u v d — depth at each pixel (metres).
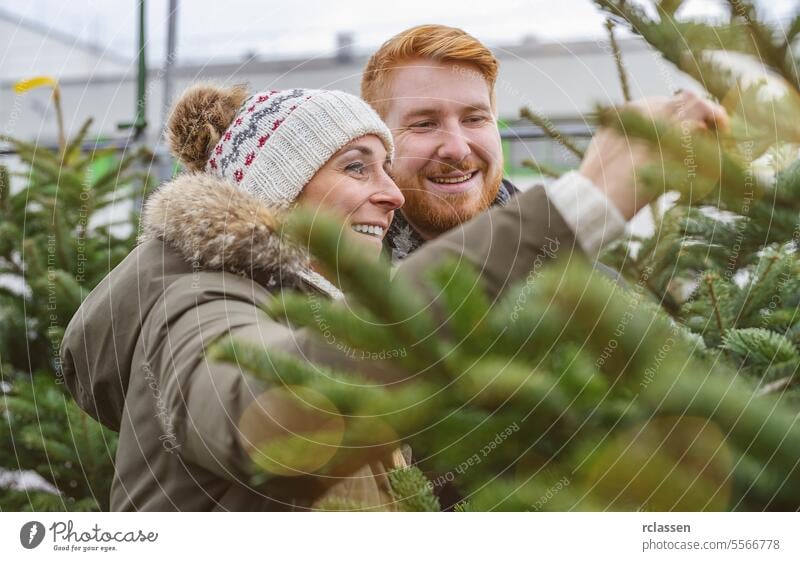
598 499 0.52
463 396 0.48
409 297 0.46
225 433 0.72
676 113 0.58
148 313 0.95
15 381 1.85
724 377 0.59
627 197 0.57
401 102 1.45
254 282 0.91
